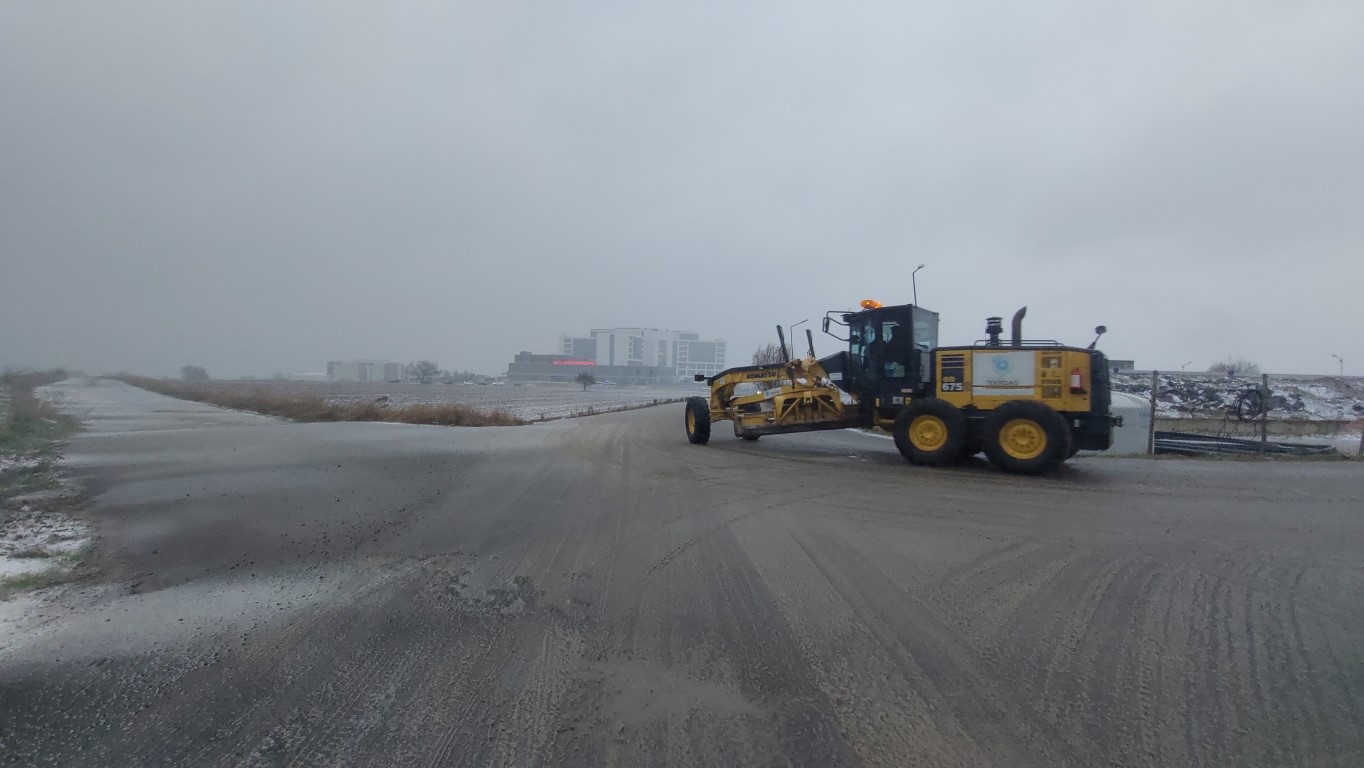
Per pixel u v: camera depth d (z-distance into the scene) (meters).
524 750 3.13
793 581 5.45
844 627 4.52
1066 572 5.66
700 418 15.62
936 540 6.71
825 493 9.25
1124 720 3.35
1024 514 7.88
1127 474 10.94
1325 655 4.07
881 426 13.05
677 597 5.12
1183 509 8.14
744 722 3.36
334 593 5.29
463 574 5.73
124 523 7.70
